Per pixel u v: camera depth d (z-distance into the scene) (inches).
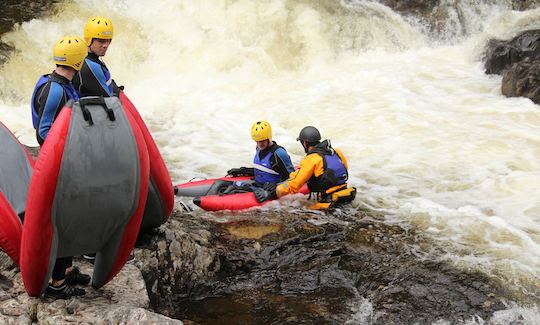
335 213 303.1
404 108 472.7
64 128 151.2
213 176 361.1
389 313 228.8
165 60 541.3
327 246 269.7
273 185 308.2
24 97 473.7
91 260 206.7
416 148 400.5
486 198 331.9
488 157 384.8
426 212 308.0
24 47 494.3
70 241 164.4
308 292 241.6
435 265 259.1
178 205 301.4
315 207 305.6
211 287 239.3
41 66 491.5
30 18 517.0
